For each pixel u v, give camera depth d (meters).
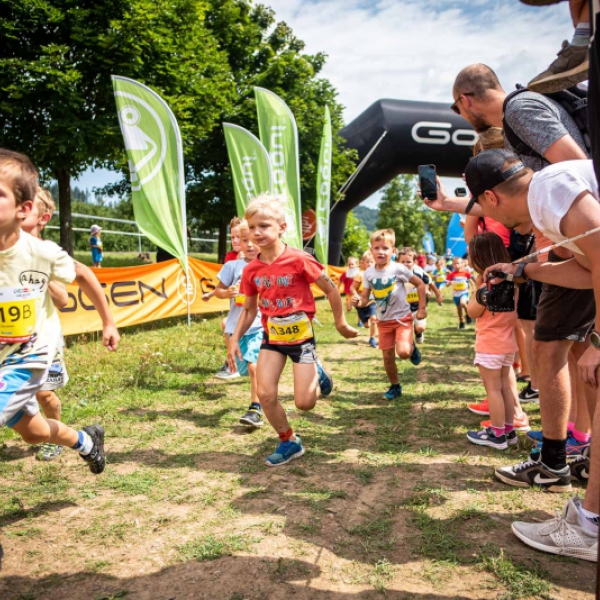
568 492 2.79
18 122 12.35
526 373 5.39
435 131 16.98
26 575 2.08
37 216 2.75
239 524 2.49
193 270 10.02
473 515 2.54
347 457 3.38
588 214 1.90
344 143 17.69
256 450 3.50
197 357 6.64
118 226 24.81
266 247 3.24
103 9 12.08
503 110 2.51
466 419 4.21
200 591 1.98
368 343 8.79
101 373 5.40
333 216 18.83
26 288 2.10
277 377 3.26
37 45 11.98
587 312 2.61
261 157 10.46
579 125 2.42
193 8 13.69
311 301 3.32
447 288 27.50
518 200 2.27
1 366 2.05
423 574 2.08
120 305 8.20
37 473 3.07
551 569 2.10
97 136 11.89
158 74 13.27
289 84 18.97
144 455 3.38
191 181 18.42
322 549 2.27
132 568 2.13
